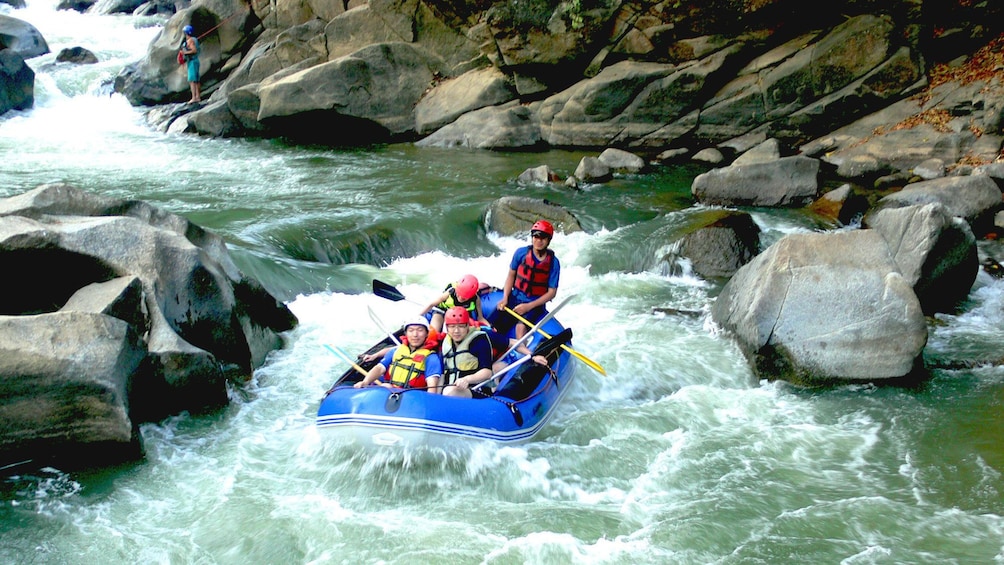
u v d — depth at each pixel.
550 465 6.02
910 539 5.11
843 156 13.80
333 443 5.98
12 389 5.44
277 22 20.28
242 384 7.11
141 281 6.57
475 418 5.84
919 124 13.46
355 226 11.03
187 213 11.44
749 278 7.99
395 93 17.97
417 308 9.02
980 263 9.90
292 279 9.23
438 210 11.99
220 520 5.30
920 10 13.83
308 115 17.81
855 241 7.60
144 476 5.75
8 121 18.75
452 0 17.34
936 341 8.05
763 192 12.20
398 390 5.82
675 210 12.09
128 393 5.89
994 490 5.64
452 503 5.56
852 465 6.02
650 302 9.28
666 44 15.52
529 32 16.11
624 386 7.31
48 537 5.07
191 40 19.56
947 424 6.53
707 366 7.64
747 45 15.15
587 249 10.62
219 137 18.58
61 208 7.21
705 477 5.88
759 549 5.04
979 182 11.02
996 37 13.77
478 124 17.02
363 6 18.41
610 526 5.29
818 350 7.22
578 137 16.50
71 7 30.09
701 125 15.66
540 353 6.50
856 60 14.21
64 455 5.71
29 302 6.59
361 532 5.21
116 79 21.08
